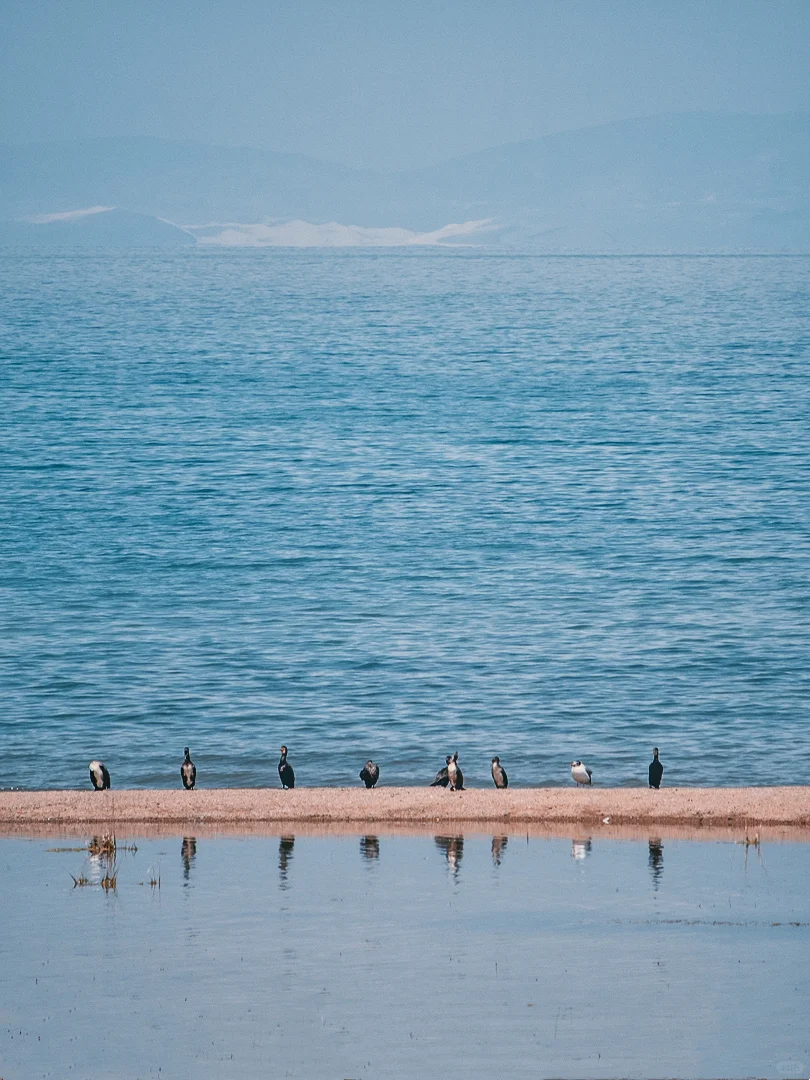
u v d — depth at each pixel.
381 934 40.72
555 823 51.44
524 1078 32.50
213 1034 34.78
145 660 77.12
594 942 40.06
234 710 68.44
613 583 94.75
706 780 58.12
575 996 36.59
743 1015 35.44
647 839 49.47
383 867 46.50
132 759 61.12
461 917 42.06
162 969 38.47
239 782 58.34
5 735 64.31
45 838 49.69
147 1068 33.19
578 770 55.09
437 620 85.88
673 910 42.50
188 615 87.19
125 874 45.81
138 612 87.81
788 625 83.94
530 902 43.22
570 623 84.81
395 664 76.50
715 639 81.06
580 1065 33.03
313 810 52.09
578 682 73.00
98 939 40.47
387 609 88.62
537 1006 36.09
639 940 40.22
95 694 70.88
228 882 45.03
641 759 61.00
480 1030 34.88
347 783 58.03
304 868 46.44
